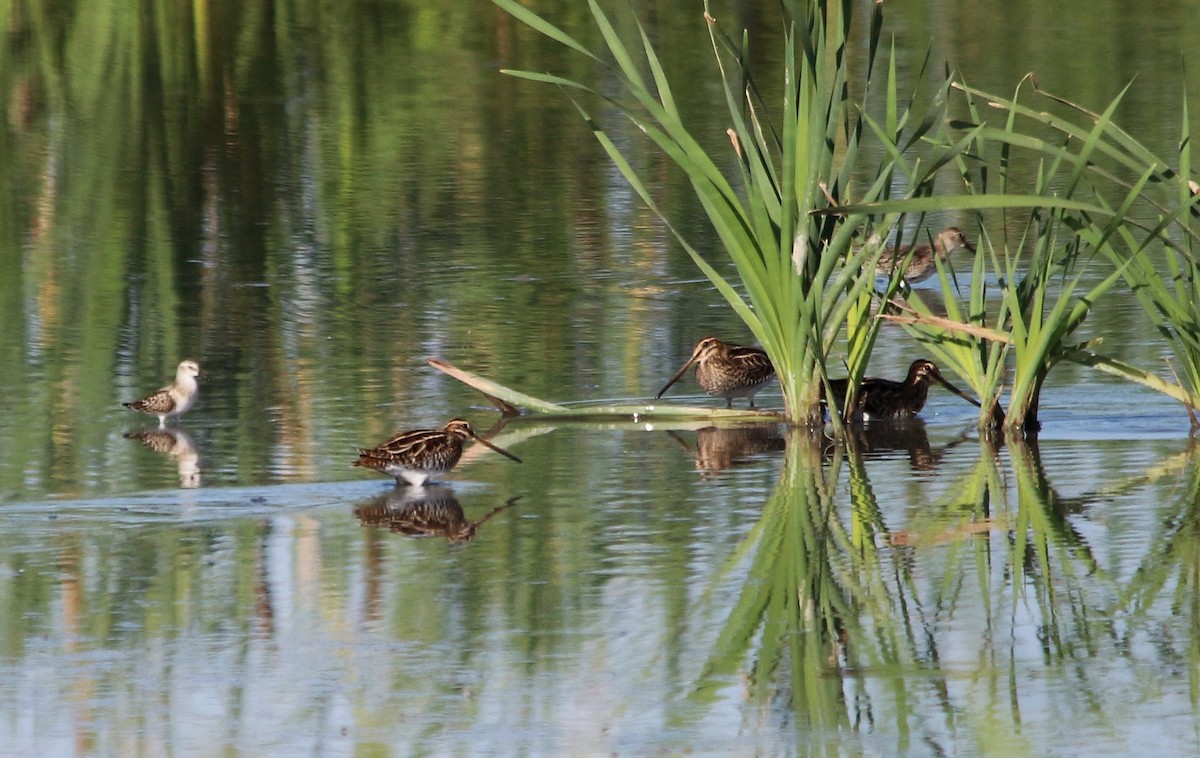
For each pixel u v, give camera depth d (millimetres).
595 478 14750
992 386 16125
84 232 25703
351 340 19766
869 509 13727
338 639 10906
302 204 27562
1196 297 15602
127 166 30469
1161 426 16219
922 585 11914
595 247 24516
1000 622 11203
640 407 16906
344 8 48094
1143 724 9609
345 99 36562
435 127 33844
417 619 11250
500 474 14875
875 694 10070
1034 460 15156
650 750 9344
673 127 15961
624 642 10875
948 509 13703
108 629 11086
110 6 47531
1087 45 40781
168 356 19109
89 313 21094
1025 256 23484
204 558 12477
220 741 9469
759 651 10727
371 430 16172
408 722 9695
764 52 41406
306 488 14328
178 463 15070
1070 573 12094
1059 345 16141
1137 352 18328
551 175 29547
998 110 33375
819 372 16562
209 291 22203
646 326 20281
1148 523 13188
